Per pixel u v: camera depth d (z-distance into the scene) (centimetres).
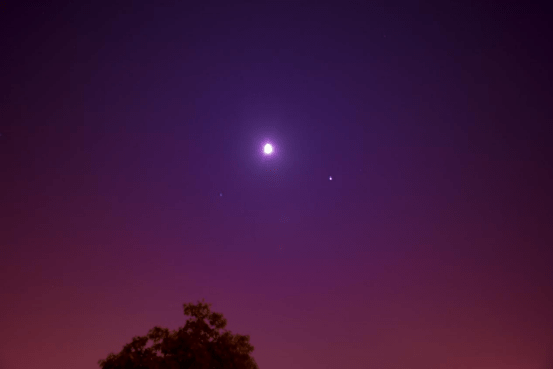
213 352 1014
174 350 1005
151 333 1033
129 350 998
